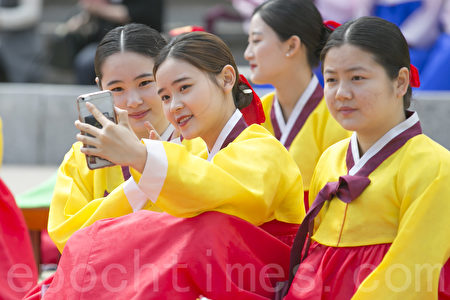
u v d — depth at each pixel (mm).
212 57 5988
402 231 5441
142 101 6805
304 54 8547
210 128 6117
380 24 5719
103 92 5547
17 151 16609
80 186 7148
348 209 5785
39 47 19359
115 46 6801
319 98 8602
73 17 18641
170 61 5898
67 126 16531
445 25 15055
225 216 5676
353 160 6008
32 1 19078
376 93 5625
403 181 5609
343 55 5637
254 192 5738
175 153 5480
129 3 16516
